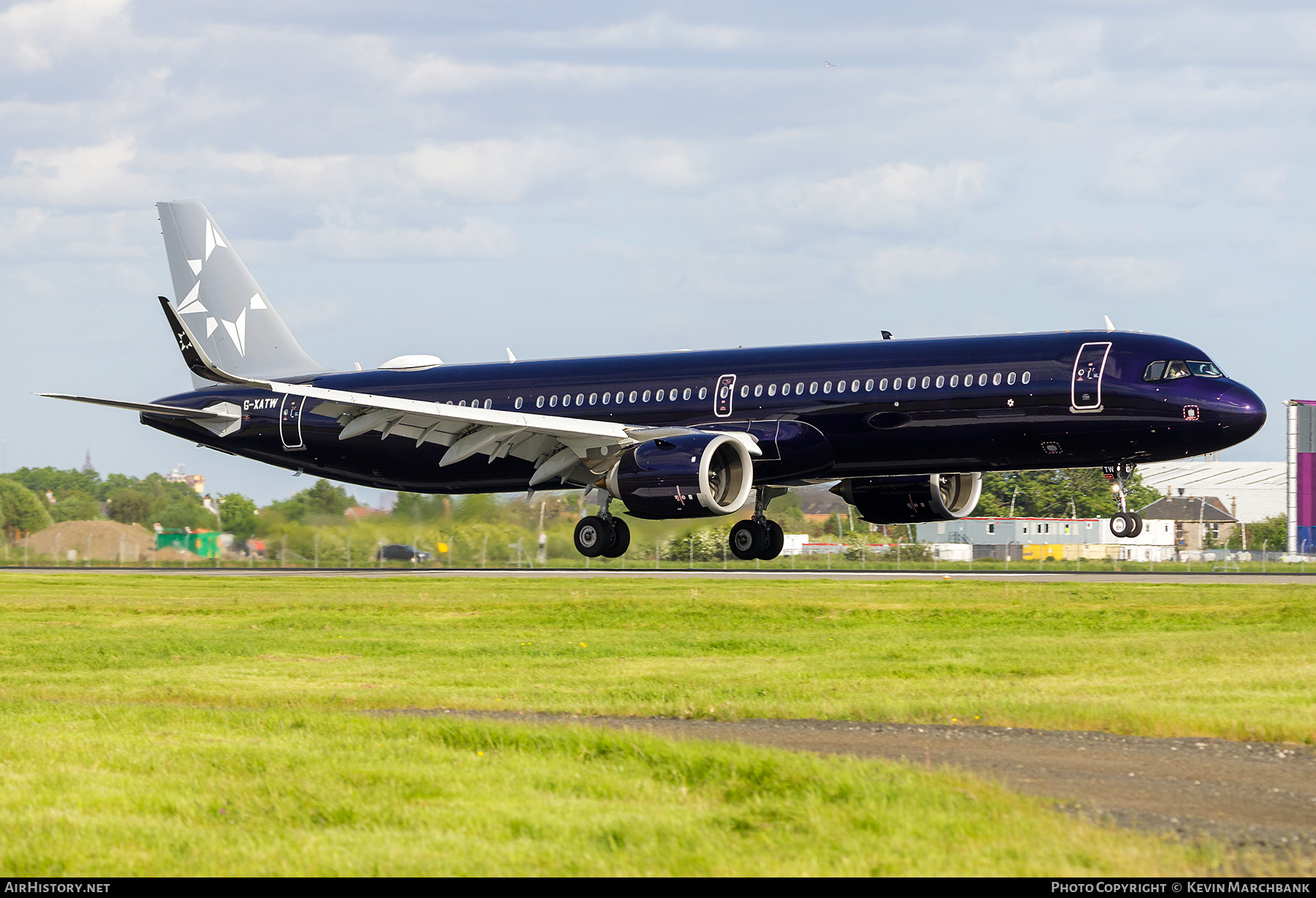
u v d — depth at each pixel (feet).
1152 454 292.81
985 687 165.78
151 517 615.98
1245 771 114.11
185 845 90.02
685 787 104.83
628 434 327.47
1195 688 160.45
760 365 332.19
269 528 559.79
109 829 93.66
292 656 216.13
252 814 97.86
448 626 262.06
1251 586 321.52
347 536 532.32
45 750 120.78
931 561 599.57
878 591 319.47
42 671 200.64
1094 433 292.40
